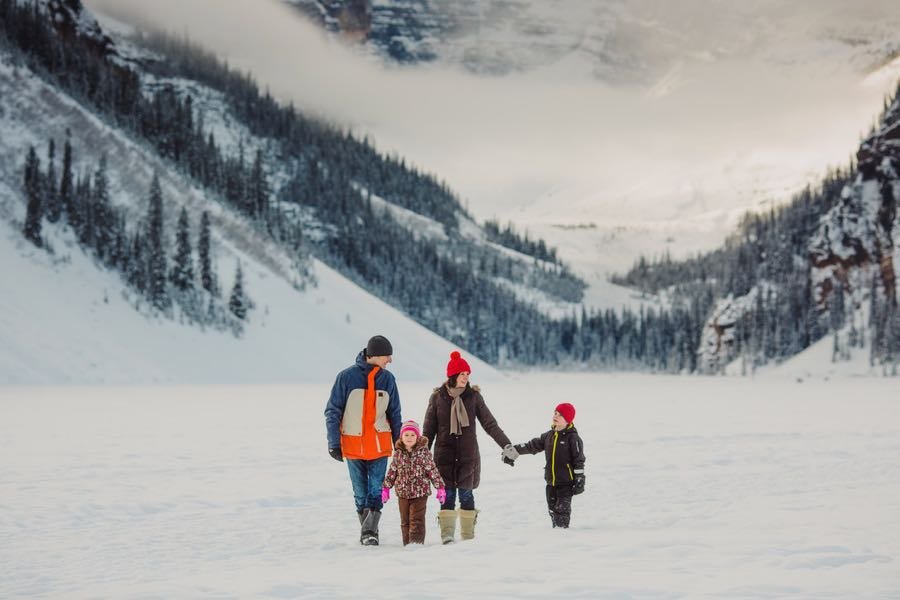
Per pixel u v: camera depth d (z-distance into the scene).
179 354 140.25
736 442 40.19
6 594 12.30
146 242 153.38
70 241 151.12
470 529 17.06
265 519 20.39
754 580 11.37
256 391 105.56
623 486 25.84
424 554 14.41
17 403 70.06
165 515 20.75
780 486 25.00
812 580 11.34
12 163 172.88
